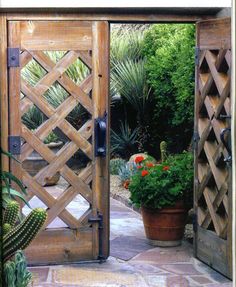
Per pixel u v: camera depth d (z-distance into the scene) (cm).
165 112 843
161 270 476
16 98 471
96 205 488
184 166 545
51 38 473
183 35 726
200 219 495
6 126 469
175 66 757
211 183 479
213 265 473
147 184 530
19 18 466
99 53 480
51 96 843
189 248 540
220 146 450
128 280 452
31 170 812
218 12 484
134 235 582
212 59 464
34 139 476
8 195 349
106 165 487
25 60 471
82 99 481
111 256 511
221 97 447
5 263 308
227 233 446
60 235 484
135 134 935
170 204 529
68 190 484
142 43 935
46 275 458
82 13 473
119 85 925
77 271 470
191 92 648
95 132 482
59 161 481
